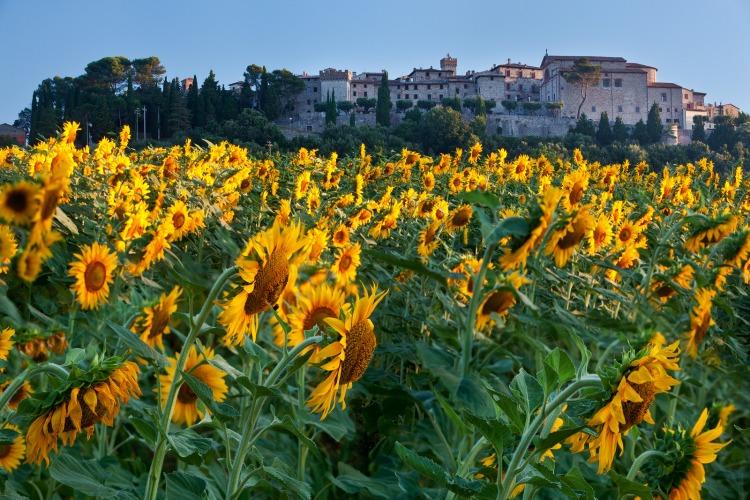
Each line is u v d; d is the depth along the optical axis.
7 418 2.31
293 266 2.32
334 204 7.93
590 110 149.75
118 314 3.26
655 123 130.75
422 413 3.92
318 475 3.28
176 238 5.82
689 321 4.50
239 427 2.92
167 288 4.51
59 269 3.94
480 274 3.71
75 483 2.25
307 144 74.38
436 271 4.06
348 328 2.20
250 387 2.17
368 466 3.72
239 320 2.26
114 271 3.70
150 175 7.86
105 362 2.12
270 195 8.94
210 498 2.33
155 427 2.23
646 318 4.67
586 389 2.12
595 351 3.90
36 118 125.00
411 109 146.12
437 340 4.62
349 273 4.88
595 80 146.75
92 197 6.21
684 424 3.73
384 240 6.99
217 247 6.02
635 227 6.76
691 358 4.29
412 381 4.32
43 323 3.51
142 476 3.01
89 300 3.23
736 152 85.62
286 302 3.00
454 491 2.19
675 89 152.50
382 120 127.44
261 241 2.24
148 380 3.33
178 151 11.27
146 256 4.39
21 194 1.88
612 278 6.16
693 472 2.39
